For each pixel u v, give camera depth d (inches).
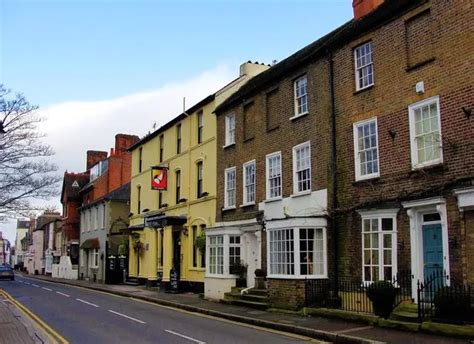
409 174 618.8
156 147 1386.6
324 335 534.3
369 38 707.4
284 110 877.8
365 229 679.1
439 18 603.5
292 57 975.0
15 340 512.4
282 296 745.0
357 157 706.8
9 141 1047.6
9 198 1085.1
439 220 583.5
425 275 594.2
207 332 577.6
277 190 881.5
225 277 928.9
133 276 1499.8
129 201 1722.4
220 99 1096.8
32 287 1460.4
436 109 598.5
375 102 686.5
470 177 542.9
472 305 520.7
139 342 505.4
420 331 522.9
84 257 1967.3
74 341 514.0
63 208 2455.7
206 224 1086.4
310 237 745.0
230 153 1032.8
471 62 558.6
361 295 663.8
